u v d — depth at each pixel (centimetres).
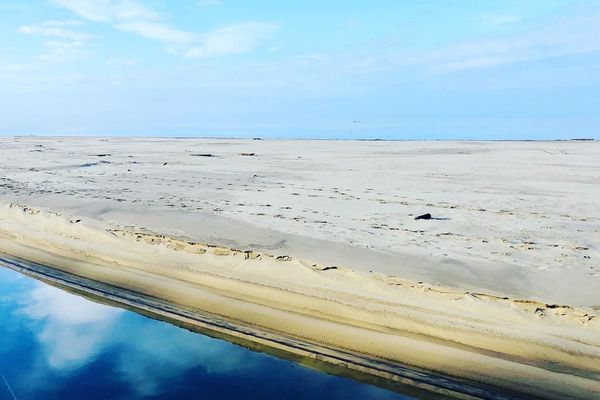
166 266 1060
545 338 709
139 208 1504
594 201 1655
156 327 838
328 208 1527
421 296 844
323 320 812
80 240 1248
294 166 2922
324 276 938
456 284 862
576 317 746
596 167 2686
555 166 2780
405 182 2162
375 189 1947
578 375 638
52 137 8338
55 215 1420
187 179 2256
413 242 1123
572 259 998
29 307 928
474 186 2028
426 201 1667
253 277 971
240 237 1170
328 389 653
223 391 654
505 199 1708
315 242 1123
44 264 1139
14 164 2950
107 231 1268
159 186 2011
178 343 784
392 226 1280
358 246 1088
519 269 937
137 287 984
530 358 677
